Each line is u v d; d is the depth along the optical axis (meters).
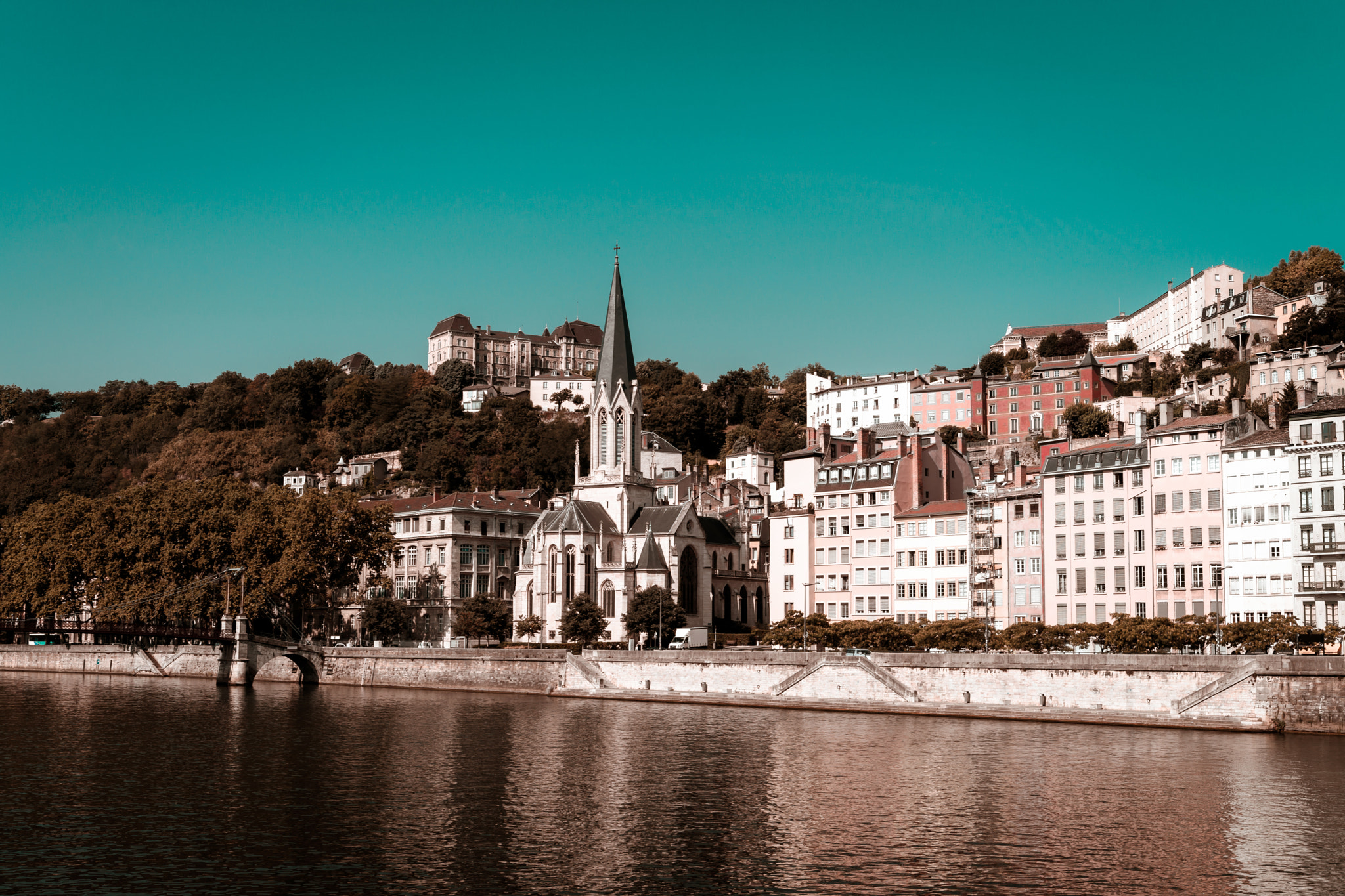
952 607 171.75
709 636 197.50
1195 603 146.38
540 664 161.50
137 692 164.38
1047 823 80.06
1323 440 133.88
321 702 150.62
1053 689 122.25
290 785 92.88
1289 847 74.06
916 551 176.38
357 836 77.50
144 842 75.75
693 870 70.50
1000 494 165.62
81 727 123.44
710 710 139.75
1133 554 151.88
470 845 75.56
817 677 138.50
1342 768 94.50
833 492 187.25
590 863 71.75
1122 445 160.50
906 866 71.06
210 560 191.00
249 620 184.12
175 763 102.06
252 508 197.75
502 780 94.56
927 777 94.50
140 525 197.00
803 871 70.19
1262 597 141.12
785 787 91.50
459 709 141.62
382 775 97.00
